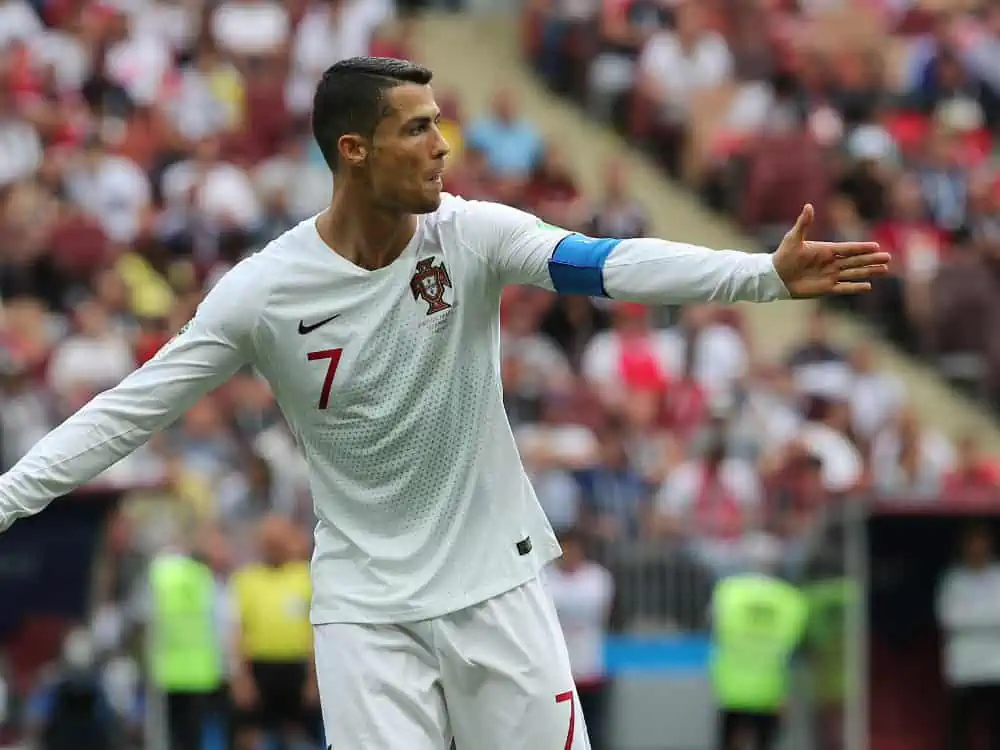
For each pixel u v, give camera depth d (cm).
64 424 1300
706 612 3678
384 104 1259
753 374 4197
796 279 1192
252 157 4931
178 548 3338
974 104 5469
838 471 3969
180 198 4566
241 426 3781
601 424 3947
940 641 3284
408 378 1294
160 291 4325
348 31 5300
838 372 4275
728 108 5297
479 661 1302
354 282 1291
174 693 3209
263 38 5228
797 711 3438
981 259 4738
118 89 5038
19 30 5094
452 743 1416
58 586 3194
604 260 1250
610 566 3681
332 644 1320
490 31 5906
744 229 5066
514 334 4200
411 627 1307
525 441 3841
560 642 1327
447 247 1299
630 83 5469
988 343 4672
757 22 5575
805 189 4931
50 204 4403
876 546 3278
